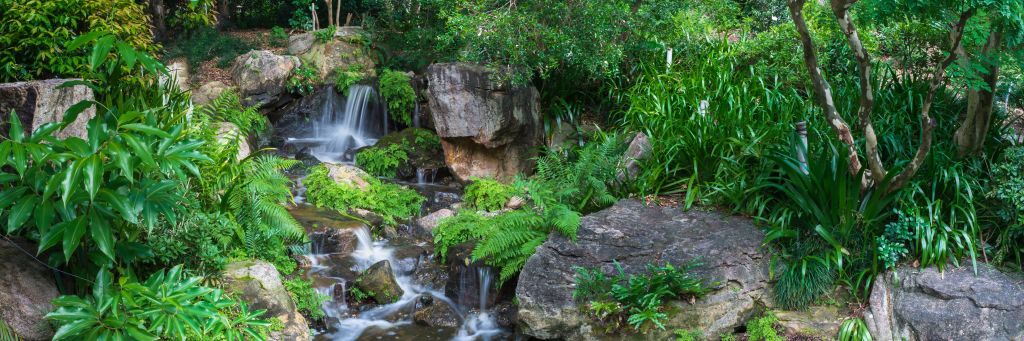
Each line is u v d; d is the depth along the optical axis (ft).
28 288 14.73
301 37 38.52
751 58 28.86
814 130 21.76
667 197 22.56
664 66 29.27
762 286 18.60
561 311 18.17
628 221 20.62
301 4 46.91
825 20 27.78
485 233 21.39
